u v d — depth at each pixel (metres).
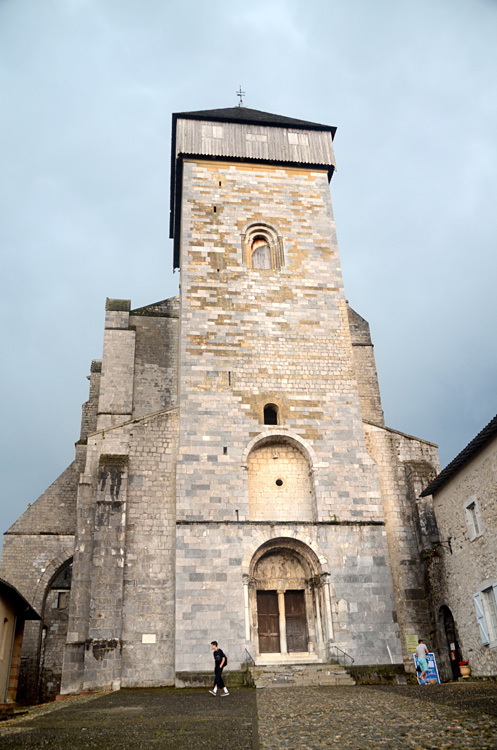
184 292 32.31
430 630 27.17
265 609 27.70
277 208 35.66
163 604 26.25
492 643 22.39
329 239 35.22
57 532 35.47
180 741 11.61
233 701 18.41
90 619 25.19
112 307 38.66
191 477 28.09
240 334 31.80
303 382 31.22
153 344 38.31
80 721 14.88
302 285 33.59
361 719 13.15
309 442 29.86
